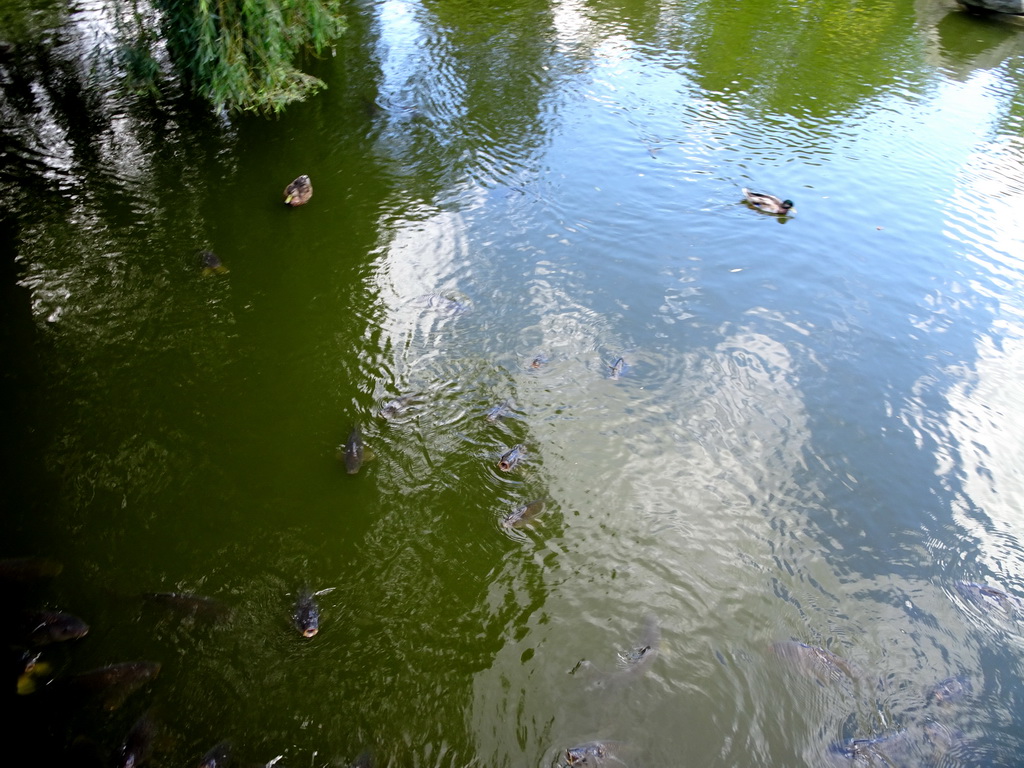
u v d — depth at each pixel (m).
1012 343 11.51
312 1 16.17
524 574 7.88
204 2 13.01
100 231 12.77
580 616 7.51
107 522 8.23
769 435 9.71
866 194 15.35
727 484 9.02
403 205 14.03
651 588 7.82
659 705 6.82
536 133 16.89
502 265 12.61
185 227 13.02
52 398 9.69
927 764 6.52
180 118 16.27
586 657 7.16
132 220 13.09
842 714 6.84
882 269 13.11
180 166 14.70
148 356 10.40
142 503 8.45
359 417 9.61
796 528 8.55
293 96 15.38
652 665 7.12
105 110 16.42
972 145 17.36
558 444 9.37
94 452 9.00
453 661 7.07
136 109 16.48
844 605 7.78
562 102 18.31
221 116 16.42
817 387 10.51
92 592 7.53
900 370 10.88
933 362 11.05
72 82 17.47
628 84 19.44
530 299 11.82
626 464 9.18
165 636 7.18
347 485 8.71
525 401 9.95
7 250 12.19
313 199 14.00
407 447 9.21
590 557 8.09
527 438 9.41
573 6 24.20
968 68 21.53
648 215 14.24
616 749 6.47
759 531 8.48
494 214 13.96
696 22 23.67
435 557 8.01
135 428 9.34
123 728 6.47
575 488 8.84
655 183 15.30
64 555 7.88
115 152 15.02
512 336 11.03
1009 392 10.58
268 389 9.97
